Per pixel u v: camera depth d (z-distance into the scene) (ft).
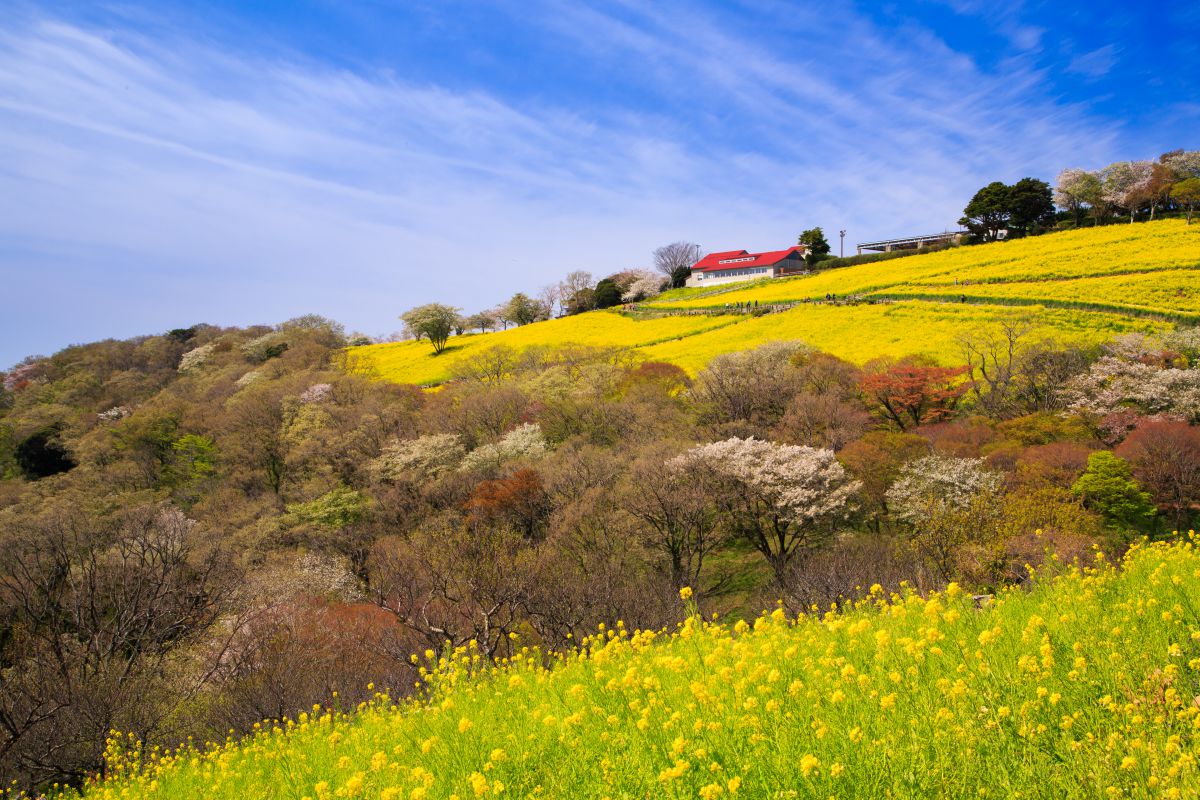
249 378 268.00
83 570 96.17
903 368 155.63
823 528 110.93
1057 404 140.36
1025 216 344.69
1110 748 14.12
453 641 76.18
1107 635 20.43
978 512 84.53
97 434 221.46
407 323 339.57
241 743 42.68
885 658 20.53
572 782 17.38
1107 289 198.29
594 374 191.01
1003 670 18.71
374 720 31.99
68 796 45.29
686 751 16.56
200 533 135.03
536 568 87.04
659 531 105.60
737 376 169.17
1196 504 96.84
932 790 13.79
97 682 64.59
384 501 138.00
